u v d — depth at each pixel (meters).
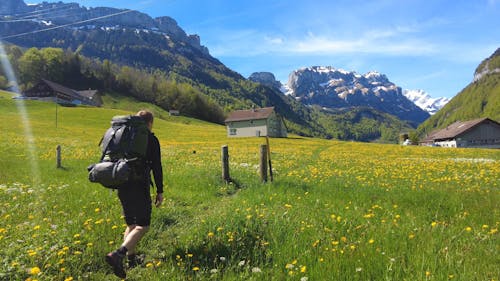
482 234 5.52
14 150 26.58
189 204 9.02
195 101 196.38
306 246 5.06
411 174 15.76
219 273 4.21
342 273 4.11
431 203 8.45
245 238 5.37
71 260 4.72
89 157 23.45
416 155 41.06
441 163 23.95
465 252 4.68
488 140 102.69
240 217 6.27
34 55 194.38
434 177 14.48
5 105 100.12
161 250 5.41
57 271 4.46
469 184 11.84
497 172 15.98
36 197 9.09
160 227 6.45
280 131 112.12
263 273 4.20
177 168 17.03
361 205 8.49
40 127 65.38
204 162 21.94
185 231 6.25
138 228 4.81
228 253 4.98
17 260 4.54
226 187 11.76
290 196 9.55
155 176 5.10
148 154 5.04
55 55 199.75
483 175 14.98
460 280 3.77
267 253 4.81
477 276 3.86
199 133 90.50
